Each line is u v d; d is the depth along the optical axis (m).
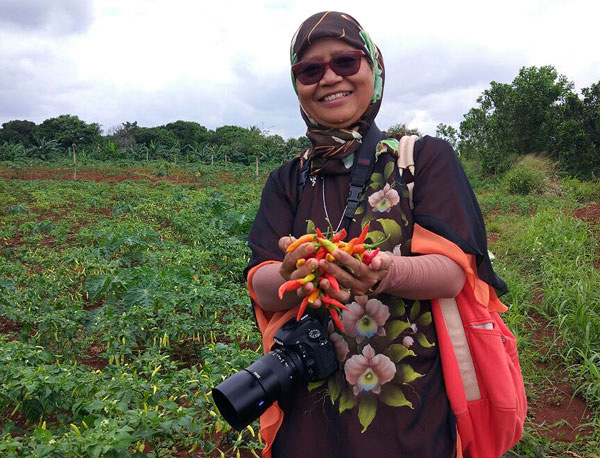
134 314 5.06
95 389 3.50
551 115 25.67
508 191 19.95
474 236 1.54
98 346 5.12
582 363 4.49
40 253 8.70
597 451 3.28
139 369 4.52
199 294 5.35
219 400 1.56
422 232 1.56
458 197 1.55
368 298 1.58
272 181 1.85
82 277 7.04
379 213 1.60
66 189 18.94
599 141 24.91
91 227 11.65
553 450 3.36
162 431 2.92
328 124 1.70
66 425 3.41
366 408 1.53
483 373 1.57
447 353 1.56
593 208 12.23
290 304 1.63
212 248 8.32
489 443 1.59
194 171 33.88
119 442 2.56
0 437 3.31
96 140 59.16
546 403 3.99
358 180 1.64
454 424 1.55
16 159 39.84
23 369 3.45
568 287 5.73
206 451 3.26
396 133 1.79
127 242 8.34
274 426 1.69
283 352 1.59
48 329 4.97
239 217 9.88
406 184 1.62
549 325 5.37
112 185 23.34
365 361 1.56
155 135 61.06
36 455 2.52
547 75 26.52
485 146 29.44
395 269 1.42
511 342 1.72
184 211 12.71
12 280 6.73
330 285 1.29
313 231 1.67
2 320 5.77
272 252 1.73
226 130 73.88
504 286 1.64
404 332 1.56
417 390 1.53
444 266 1.47
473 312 1.59
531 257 7.78
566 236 8.37
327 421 1.58
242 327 4.91
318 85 1.63
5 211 14.34
